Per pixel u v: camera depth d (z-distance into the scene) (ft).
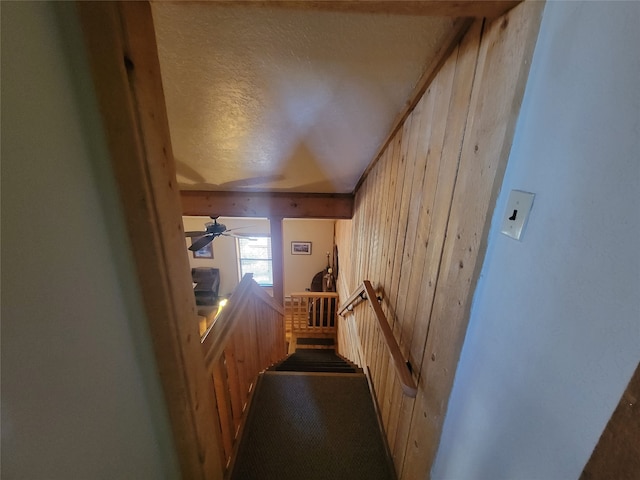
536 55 1.94
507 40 2.12
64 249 1.75
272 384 6.79
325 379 7.00
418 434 3.83
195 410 2.99
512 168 2.19
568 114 1.71
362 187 9.35
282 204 11.44
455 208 3.00
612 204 1.45
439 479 3.39
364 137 5.86
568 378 1.71
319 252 23.16
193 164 7.47
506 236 2.26
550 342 1.84
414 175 4.42
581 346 1.62
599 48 1.51
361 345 8.93
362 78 3.85
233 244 23.15
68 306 1.79
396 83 3.96
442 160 3.39
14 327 1.45
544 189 1.89
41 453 1.63
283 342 11.48
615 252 1.44
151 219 2.16
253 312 6.39
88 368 1.96
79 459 1.90
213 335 3.91
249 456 5.19
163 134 2.24
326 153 6.75
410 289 4.47
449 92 3.20
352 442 5.52
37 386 1.59
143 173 2.04
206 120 4.92
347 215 11.59
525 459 2.04
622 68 1.39
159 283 2.33
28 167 1.51
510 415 2.19
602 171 1.50
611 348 1.46
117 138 1.93
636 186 1.34
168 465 3.05
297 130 5.41
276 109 4.61
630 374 1.36
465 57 2.83
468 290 2.66
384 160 6.36
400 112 4.75
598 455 1.52
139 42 1.90
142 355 2.54
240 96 4.22
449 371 3.02
